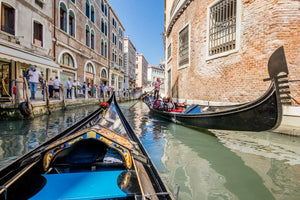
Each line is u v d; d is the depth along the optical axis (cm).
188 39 796
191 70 773
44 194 140
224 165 284
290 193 206
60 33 1177
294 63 420
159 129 539
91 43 1744
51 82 951
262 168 271
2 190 132
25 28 877
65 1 1227
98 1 1866
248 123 348
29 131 493
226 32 578
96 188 149
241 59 514
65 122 640
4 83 737
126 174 175
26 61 740
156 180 170
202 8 682
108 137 190
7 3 770
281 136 426
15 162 182
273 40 439
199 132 496
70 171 199
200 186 223
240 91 517
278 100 292
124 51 3347
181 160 306
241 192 209
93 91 1488
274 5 438
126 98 2339
